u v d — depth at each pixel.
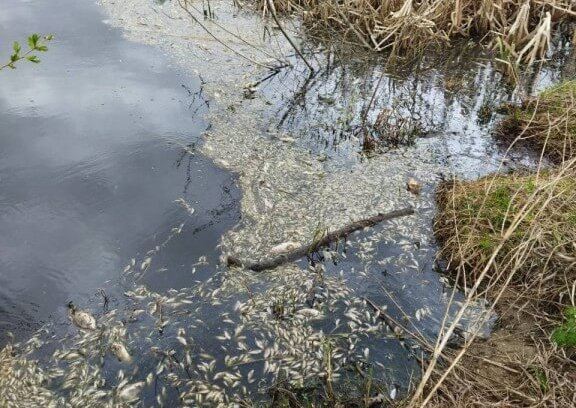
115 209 4.79
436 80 7.62
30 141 5.58
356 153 5.83
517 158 5.76
